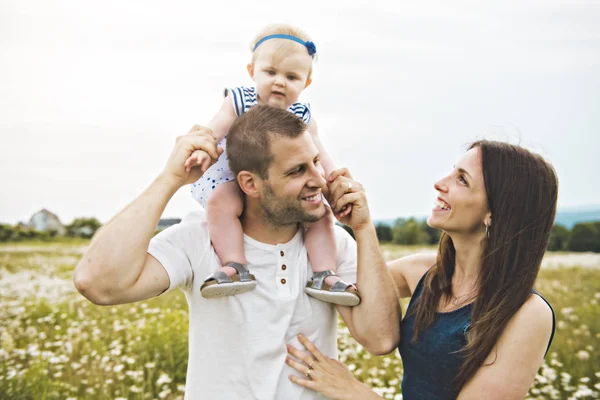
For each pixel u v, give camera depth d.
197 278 2.16
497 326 2.07
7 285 9.00
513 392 2.03
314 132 2.72
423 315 2.29
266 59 2.75
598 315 6.42
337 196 2.24
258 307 2.12
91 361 4.86
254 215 2.21
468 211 2.20
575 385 4.43
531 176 2.15
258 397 2.07
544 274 10.38
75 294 8.13
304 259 2.25
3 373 4.43
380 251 2.28
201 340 2.14
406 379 2.34
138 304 7.25
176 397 4.17
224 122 2.53
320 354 2.20
